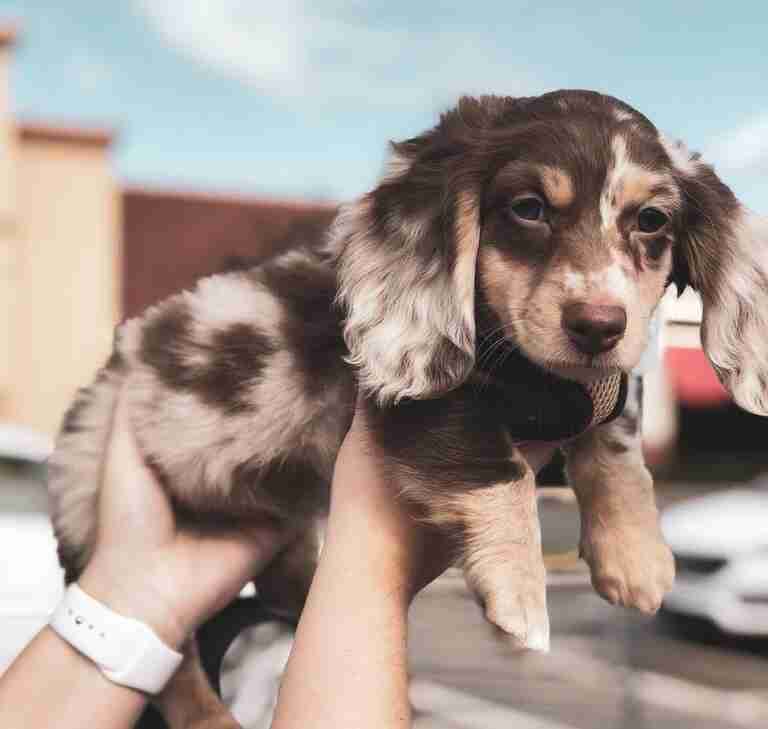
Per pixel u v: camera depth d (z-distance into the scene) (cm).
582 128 44
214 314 51
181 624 47
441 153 44
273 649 79
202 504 49
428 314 42
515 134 44
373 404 42
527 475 41
